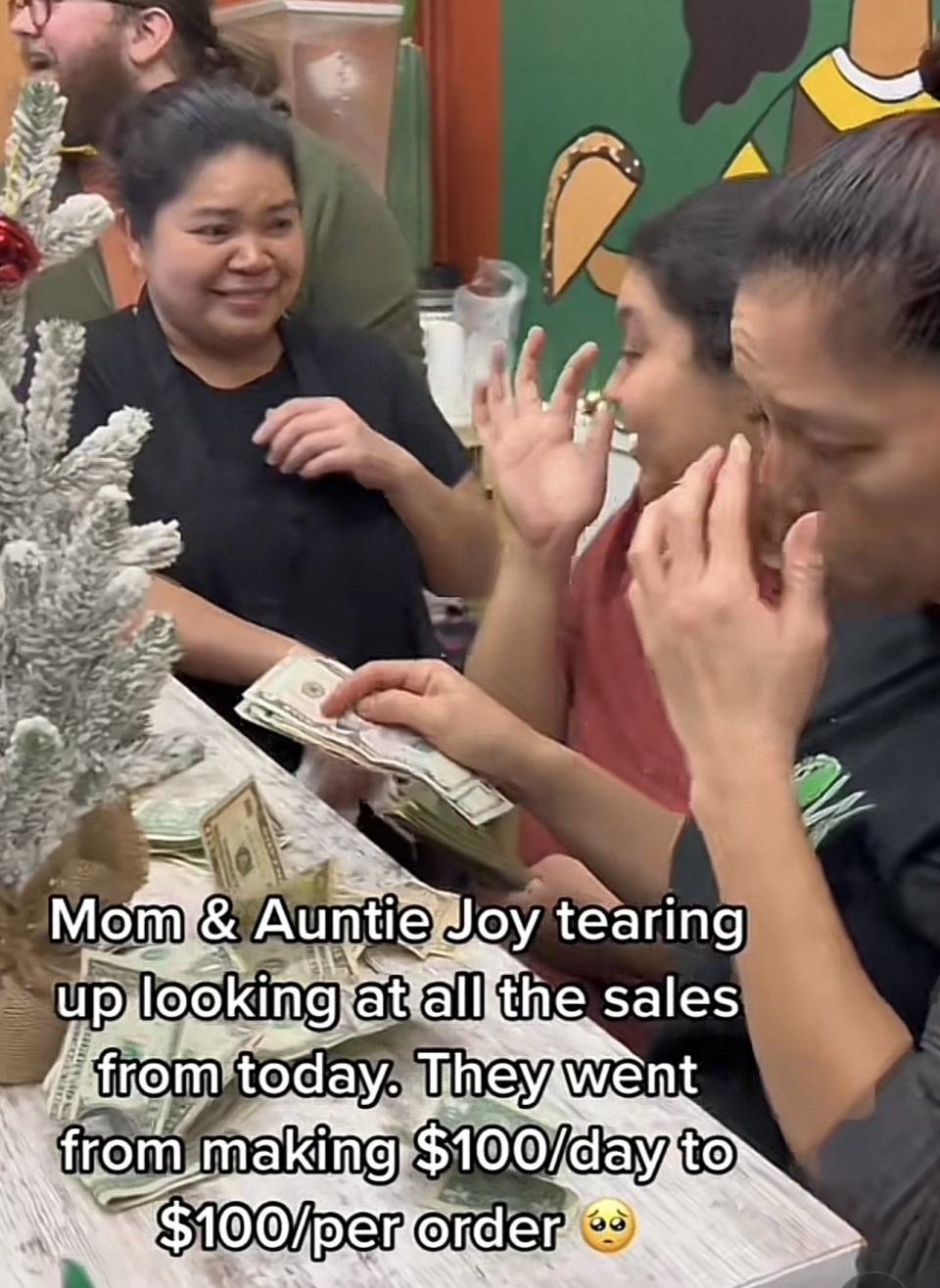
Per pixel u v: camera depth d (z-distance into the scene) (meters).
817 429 0.72
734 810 0.76
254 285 1.59
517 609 1.33
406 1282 0.62
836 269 0.69
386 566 1.70
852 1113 0.71
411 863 1.17
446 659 1.73
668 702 0.79
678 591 0.78
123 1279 0.63
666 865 1.13
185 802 1.03
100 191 1.72
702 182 2.18
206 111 1.57
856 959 0.75
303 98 2.45
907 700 0.88
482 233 2.81
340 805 1.19
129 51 1.87
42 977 0.75
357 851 0.98
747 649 0.77
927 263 0.67
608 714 1.28
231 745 1.14
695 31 2.15
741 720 0.77
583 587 1.32
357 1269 0.63
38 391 0.73
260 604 1.65
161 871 0.94
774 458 0.76
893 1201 0.68
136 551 0.75
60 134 0.73
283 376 1.70
